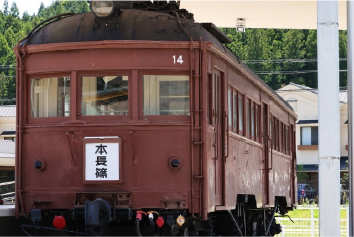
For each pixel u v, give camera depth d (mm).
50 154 9703
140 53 9539
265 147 14500
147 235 9562
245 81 12367
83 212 9367
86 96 9633
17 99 9906
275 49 53094
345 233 22578
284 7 16656
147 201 9469
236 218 12273
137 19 9844
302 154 46844
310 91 46375
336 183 9141
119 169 9375
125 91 9562
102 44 9484
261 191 13906
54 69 9695
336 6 9195
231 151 11133
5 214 9828
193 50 9625
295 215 29141
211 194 9859
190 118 9609
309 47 53594
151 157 9516
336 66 9180
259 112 13836
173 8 10938
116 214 9352
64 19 10195
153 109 9602
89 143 9414
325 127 9172
